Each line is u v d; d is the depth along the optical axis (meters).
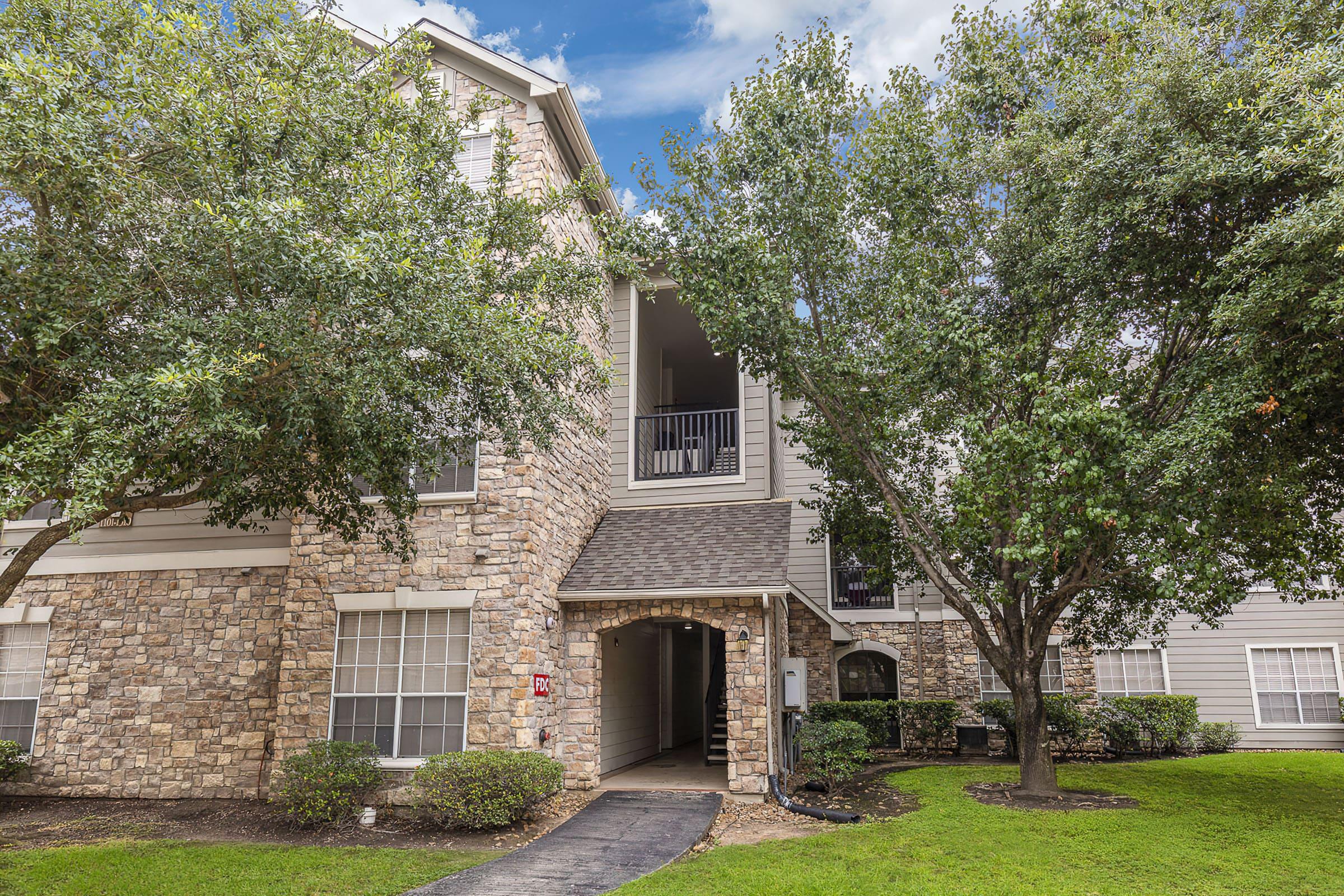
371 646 11.67
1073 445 9.36
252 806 11.62
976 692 17.45
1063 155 9.68
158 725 12.69
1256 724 16.88
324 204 7.88
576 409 10.30
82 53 6.94
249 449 8.14
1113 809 10.18
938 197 11.82
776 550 12.72
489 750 10.63
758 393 15.48
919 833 9.11
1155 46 9.18
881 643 18.16
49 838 10.05
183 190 7.60
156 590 13.20
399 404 9.02
